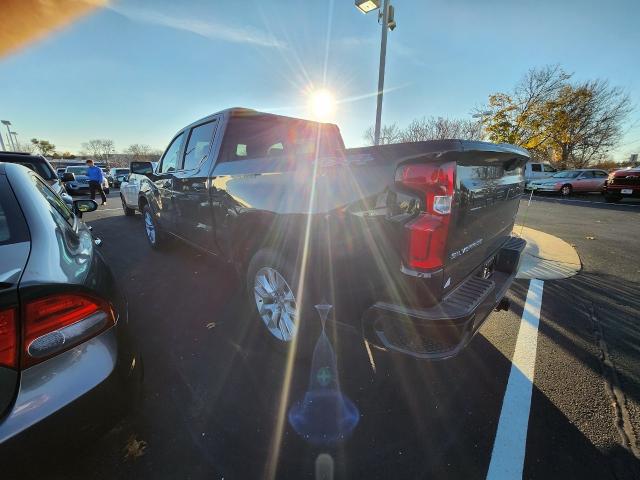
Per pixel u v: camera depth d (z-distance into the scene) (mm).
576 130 25547
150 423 1836
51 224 1624
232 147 3061
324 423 1846
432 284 1571
